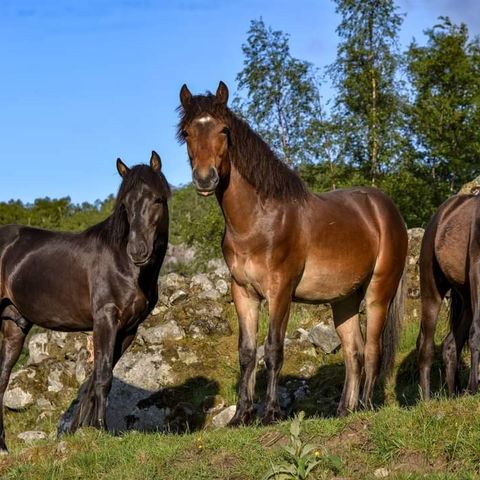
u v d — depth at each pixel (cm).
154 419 1137
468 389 762
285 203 807
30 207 4853
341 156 2703
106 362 832
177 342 1271
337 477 584
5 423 1254
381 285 924
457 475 553
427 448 590
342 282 873
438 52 2744
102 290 846
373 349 922
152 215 809
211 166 755
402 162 2662
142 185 809
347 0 2741
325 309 1333
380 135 2672
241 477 607
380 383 1105
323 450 613
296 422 618
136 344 1282
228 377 1203
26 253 920
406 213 2628
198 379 1198
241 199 790
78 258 874
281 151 2636
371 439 620
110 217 877
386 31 2742
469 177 2702
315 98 2670
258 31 2659
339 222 866
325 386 1130
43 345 1373
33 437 1137
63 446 729
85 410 839
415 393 1062
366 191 955
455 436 593
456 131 2719
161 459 659
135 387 1188
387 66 2736
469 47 2861
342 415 895
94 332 845
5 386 954
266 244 791
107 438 742
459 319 912
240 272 804
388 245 924
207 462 639
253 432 679
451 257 887
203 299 1359
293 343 1235
